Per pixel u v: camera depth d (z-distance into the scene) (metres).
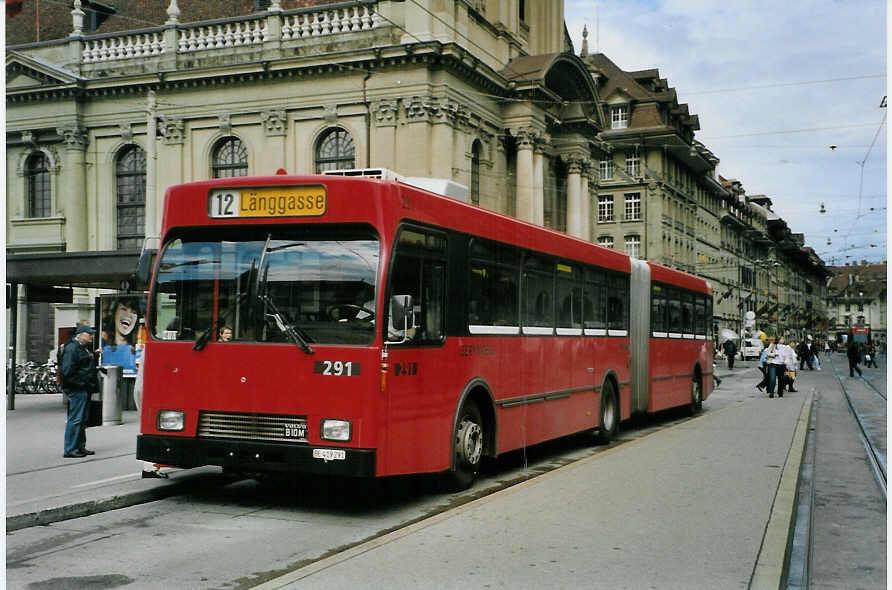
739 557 6.97
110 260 17.62
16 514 8.25
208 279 9.19
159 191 35.38
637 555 7.02
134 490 9.62
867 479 11.64
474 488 10.79
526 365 11.98
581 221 41.06
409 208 9.12
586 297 14.52
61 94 36.31
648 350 17.89
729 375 47.00
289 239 8.98
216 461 8.92
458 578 6.29
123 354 18.91
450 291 9.90
